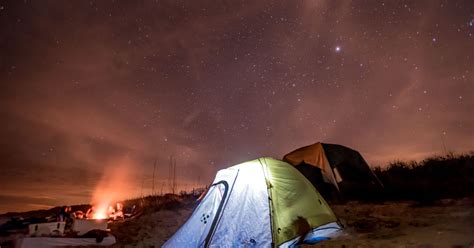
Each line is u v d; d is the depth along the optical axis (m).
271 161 3.79
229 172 3.73
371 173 6.00
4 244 4.44
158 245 4.12
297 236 3.28
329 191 5.99
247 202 3.45
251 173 3.63
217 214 3.44
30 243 4.09
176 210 6.35
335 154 5.93
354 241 3.32
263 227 3.30
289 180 3.64
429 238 3.08
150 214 6.25
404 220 4.02
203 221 3.50
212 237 3.32
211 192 3.68
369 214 4.61
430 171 6.50
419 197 5.24
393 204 5.08
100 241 4.38
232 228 3.34
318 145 6.04
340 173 6.13
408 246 2.93
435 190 5.31
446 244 2.82
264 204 3.41
